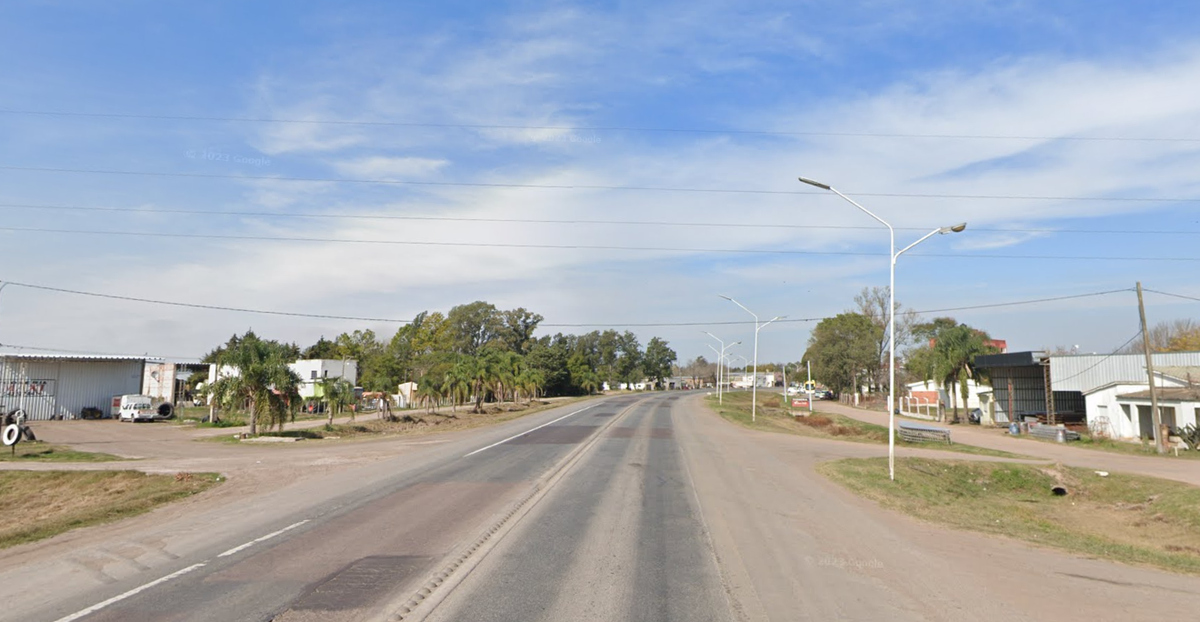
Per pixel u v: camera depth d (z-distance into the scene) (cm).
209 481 1919
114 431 4150
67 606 764
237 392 3575
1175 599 902
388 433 4038
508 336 12950
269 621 707
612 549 1066
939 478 2480
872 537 1247
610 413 5616
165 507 1479
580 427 4016
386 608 750
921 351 8194
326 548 1041
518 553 1025
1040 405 5878
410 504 1448
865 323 9856
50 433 3953
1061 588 938
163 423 4909
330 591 815
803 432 4612
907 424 4516
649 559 1009
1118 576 1038
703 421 4875
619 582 880
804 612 778
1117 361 4909
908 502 1772
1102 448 3834
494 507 1420
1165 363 4766
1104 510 2317
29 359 5159
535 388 8781
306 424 4597
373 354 9756
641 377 18500
